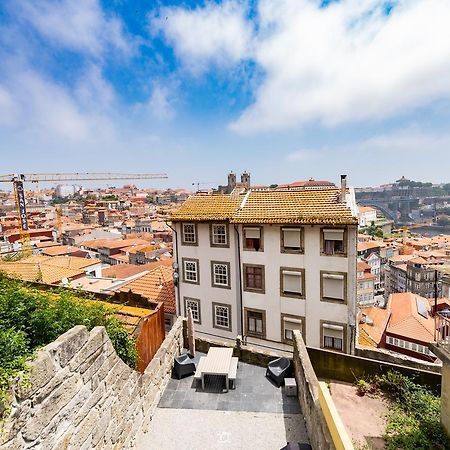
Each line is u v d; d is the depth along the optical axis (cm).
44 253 5091
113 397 580
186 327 1148
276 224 1805
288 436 718
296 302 1822
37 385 381
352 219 1622
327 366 1165
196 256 2108
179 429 743
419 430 809
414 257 7400
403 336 3083
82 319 615
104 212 13050
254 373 986
